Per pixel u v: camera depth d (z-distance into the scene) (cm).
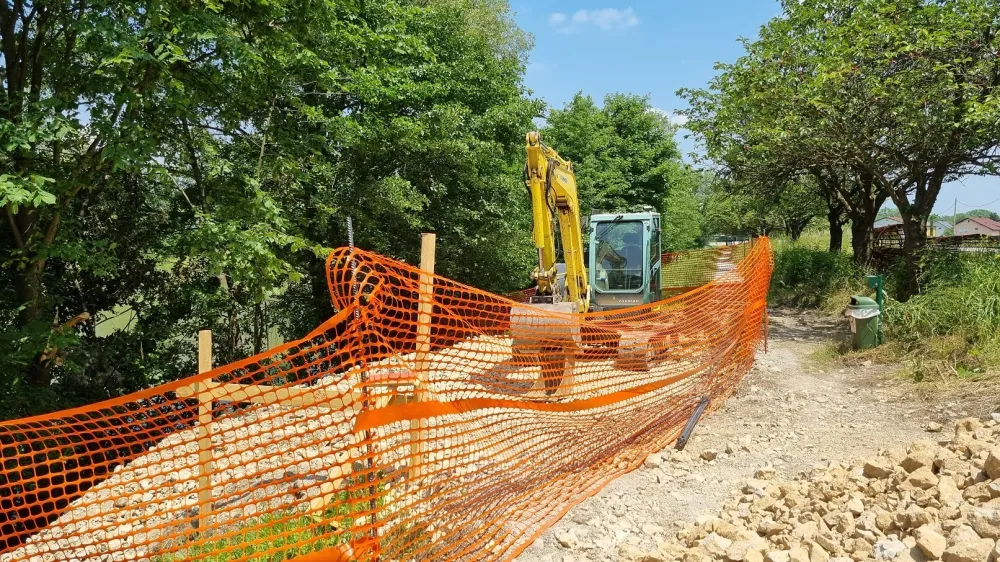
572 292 805
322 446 502
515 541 368
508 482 420
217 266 865
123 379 1122
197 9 781
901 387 698
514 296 1215
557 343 596
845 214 2022
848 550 324
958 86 970
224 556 368
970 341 766
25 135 638
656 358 727
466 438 479
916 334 827
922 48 985
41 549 411
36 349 781
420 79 1555
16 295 913
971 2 979
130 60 719
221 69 953
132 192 1145
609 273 1142
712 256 2019
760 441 558
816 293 1512
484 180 1614
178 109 851
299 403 426
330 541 364
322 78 1116
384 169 1488
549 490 438
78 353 978
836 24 1284
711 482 474
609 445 520
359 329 270
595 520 404
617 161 3109
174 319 1248
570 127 2988
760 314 983
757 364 855
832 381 768
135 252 1159
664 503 437
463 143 1455
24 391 809
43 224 899
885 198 1574
